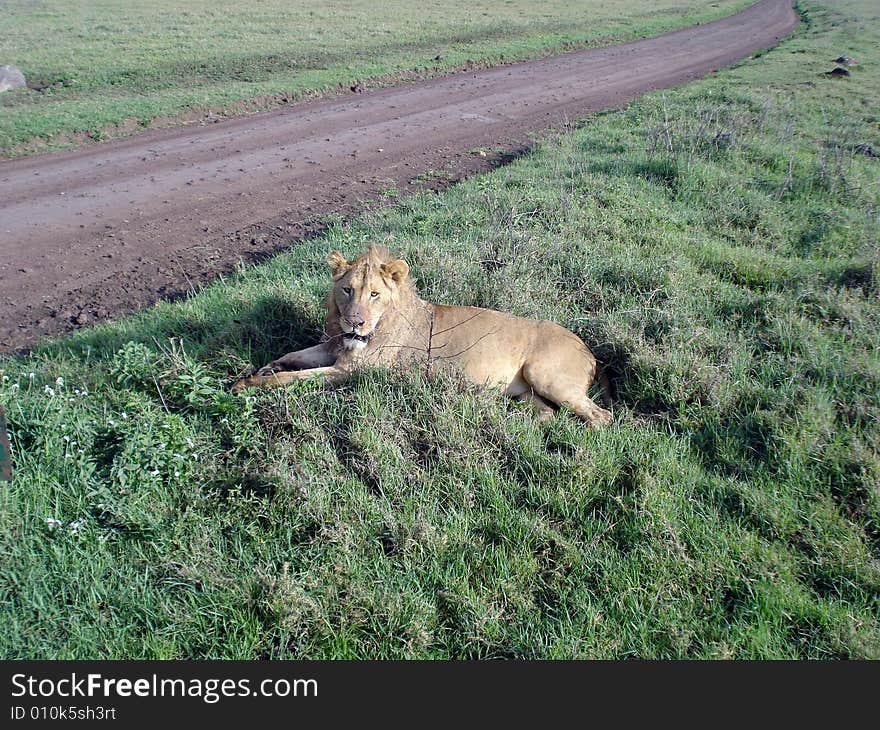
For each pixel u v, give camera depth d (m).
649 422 5.34
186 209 10.86
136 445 4.45
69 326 7.19
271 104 17.88
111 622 3.69
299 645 3.64
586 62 26.86
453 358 5.52
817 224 9.79
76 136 14.20
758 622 3.77
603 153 12.98
